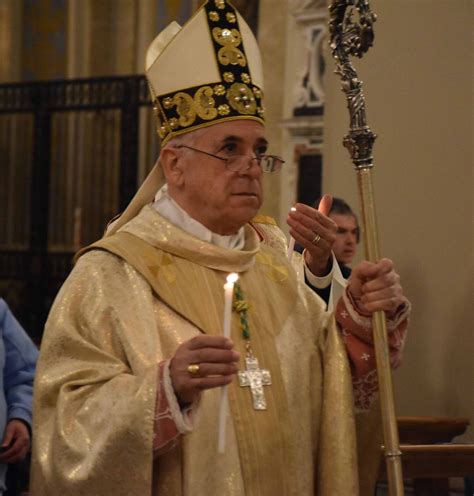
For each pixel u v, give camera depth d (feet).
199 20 9.15
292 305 9.36
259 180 8.96
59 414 8.06
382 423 8.58
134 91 45.34
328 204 10.11
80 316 8.56
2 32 51.60
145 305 8.54
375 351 8.59
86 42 51.01
